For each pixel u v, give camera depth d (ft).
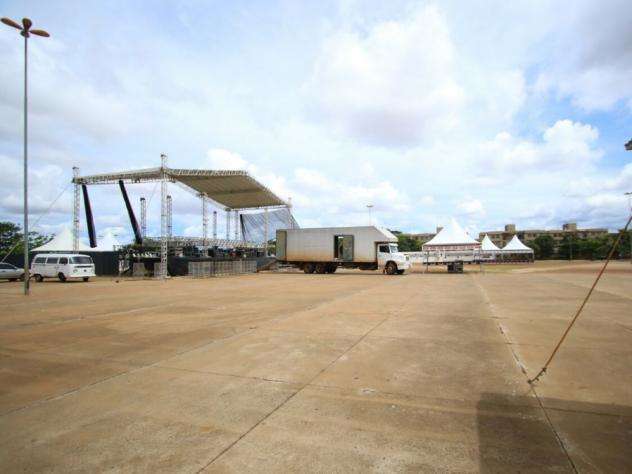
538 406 13.60
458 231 130.21
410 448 10.83
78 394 15.31
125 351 21.89
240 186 105.29
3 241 154.71
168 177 91.91
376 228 96.94
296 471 9.77
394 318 31.55
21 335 26.58
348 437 11.52
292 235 105.81
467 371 17.65
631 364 18.42
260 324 29.37
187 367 18.67
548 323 28.86
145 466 10.08
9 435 11.90
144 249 102.17
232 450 10.85
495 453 10.48
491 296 47.01
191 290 59.00
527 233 434.71
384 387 15.70
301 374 17.43
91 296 51.70
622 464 9.82
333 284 68.03
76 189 99.14
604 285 61.00
